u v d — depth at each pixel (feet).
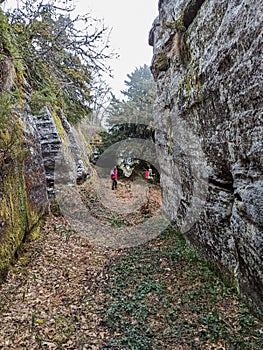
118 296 12.83
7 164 14.46
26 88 22.68
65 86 29.01
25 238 16.52
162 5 24.25
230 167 12.19
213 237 14.55
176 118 19.51
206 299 12.26
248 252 10.57
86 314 11.38
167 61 22.70
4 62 17.87
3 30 16.80
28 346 9.20
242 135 10.44
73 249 18.35
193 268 15.42
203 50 14.12
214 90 12.35
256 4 8.88
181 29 17.44
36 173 21.20
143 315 11.34
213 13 13.10
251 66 9.25
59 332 10.09
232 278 12.54
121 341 9.73
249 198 10.02
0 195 13.33
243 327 10.06
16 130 15.49
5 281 12.37
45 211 22.18
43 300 12.00
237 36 10.09
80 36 26.04
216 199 14.07
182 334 10.08
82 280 14.39
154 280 14.43
